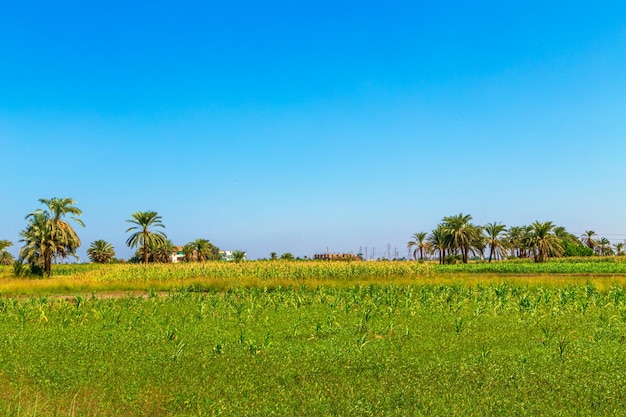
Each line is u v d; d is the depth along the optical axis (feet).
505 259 352.28
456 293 83.46
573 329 47.57
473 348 38.73
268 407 25.34
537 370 31.19
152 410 25.84
